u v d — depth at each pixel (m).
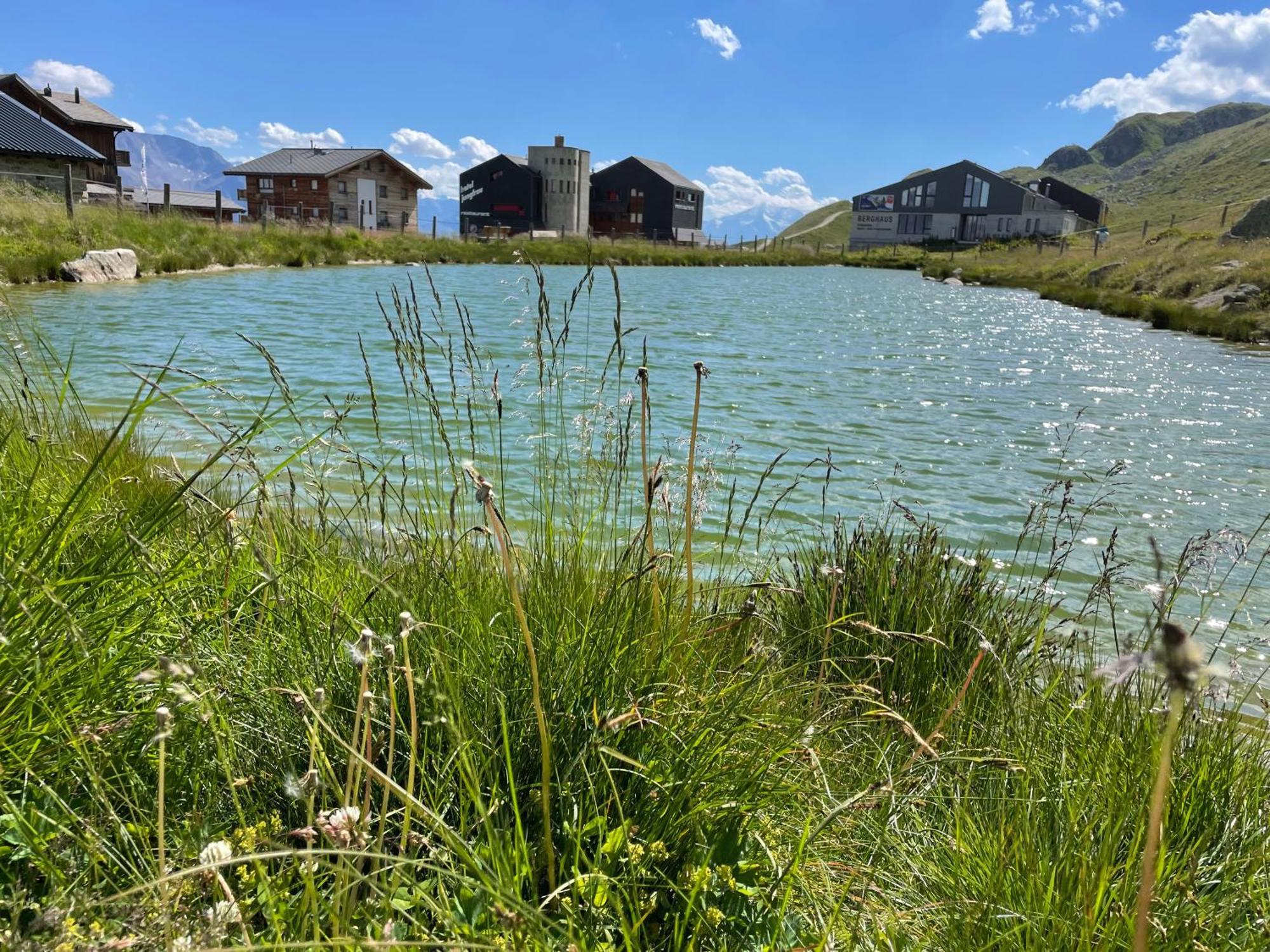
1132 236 67.75
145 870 1.68
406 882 1.63
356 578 2.84
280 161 68.31
